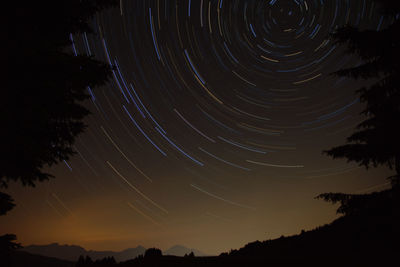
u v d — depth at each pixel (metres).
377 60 5.91
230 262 8.42
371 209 5.78
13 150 4.71
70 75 4.56
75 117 5.25
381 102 5.76
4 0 4.36
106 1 5.69
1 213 5.62
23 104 4.26
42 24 5.03
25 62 4.01
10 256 5.91
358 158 5.79
